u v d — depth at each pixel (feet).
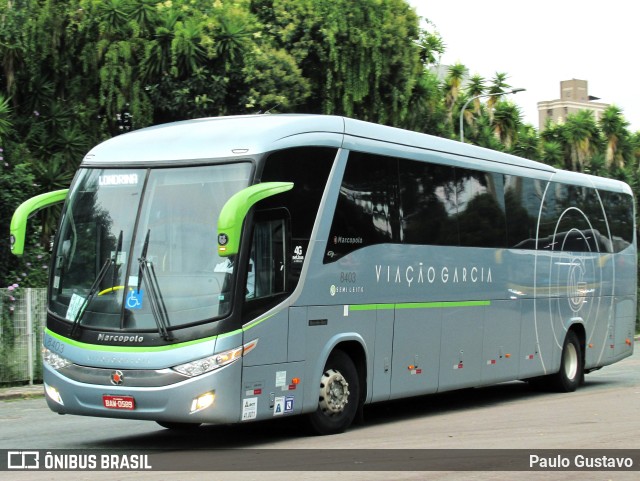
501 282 49.44
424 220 43.01
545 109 289.74
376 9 82.84
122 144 35.81
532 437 36.14
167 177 33.83
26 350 58.13
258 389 32.94
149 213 33.50
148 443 35.58
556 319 55.42
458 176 46.24
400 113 86.12
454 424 41.11
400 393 41.16
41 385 57.93
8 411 47.85
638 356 91.66
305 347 35.24
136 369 31.73
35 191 65.46
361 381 39.09
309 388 35.53
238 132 34.19
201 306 32.01
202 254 32.48
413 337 41.96
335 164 37.29
